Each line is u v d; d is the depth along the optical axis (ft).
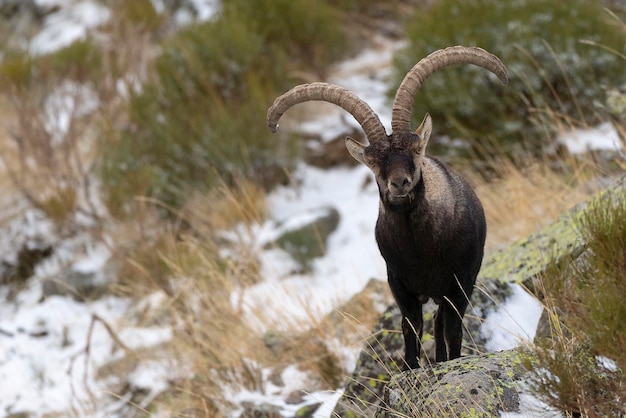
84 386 87.30
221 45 116.88
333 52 126.31
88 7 164.04
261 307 83.97
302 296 87.51
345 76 124.16
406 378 51.19
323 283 90.12
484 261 66.69
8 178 120.26
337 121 114.93
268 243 95.91
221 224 100.63
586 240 52.47
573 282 51.65
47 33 159.43
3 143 124.47
